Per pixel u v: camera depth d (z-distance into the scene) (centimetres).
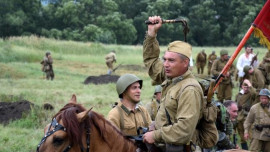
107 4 7581
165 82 452
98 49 4291
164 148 448
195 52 4581
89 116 420
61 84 2041
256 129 960
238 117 1099
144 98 1638
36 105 1334
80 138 396
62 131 390
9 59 3488
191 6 7900
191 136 418
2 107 1277
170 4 7744
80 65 3519
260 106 962
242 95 1117
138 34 7894
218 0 7862
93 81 2248
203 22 7625
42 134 1081
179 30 7350
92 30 6906
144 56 512
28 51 3719
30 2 7344
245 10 7456
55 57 3791
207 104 457
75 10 7225
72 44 4291
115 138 437
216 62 1459
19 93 1638
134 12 8106
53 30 7100
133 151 452
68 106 420
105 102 1522
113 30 7306
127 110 562
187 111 416
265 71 1283
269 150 959
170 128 417
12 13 7125
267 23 527
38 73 2862
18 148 953
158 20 493
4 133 1061
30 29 7312
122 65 3575
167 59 443
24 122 1190
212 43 7731
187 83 431
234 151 494
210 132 456
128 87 561
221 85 1423
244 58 1675
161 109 446
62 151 390
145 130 488
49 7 7481
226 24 7756
